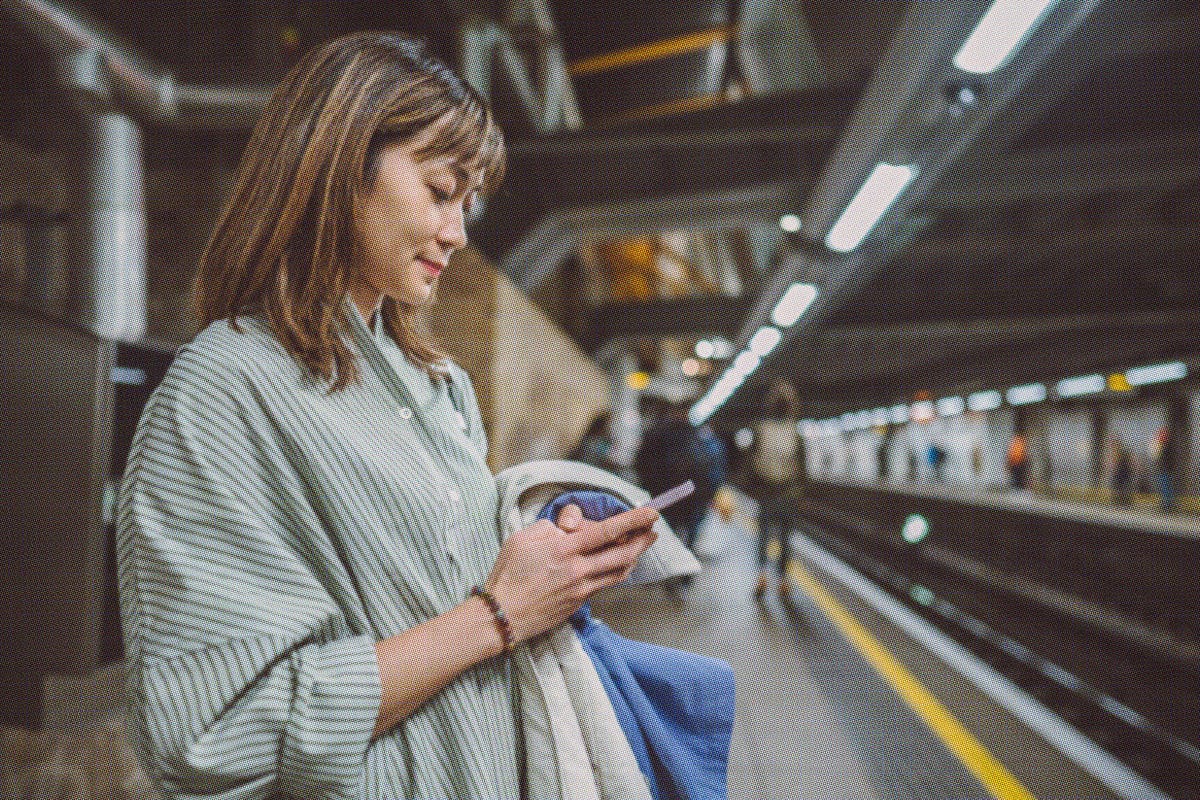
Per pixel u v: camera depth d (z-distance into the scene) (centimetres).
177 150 700
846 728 365
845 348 2377
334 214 73
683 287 3609
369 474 70
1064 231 1263
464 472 82
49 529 313
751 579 789
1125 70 913
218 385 68
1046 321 1642
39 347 313
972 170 952
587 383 2130
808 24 1530
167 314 687
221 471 66
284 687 62
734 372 2005
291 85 77
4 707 315
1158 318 1585
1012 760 324
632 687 87
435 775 71
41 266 497
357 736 62
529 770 79
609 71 2511
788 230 984
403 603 71
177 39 751
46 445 314
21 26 419
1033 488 2909
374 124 74
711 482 753
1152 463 2172
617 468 813
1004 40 406
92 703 330
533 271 1262
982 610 1129
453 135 77
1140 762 571
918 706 395
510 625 71
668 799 85
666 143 1104
